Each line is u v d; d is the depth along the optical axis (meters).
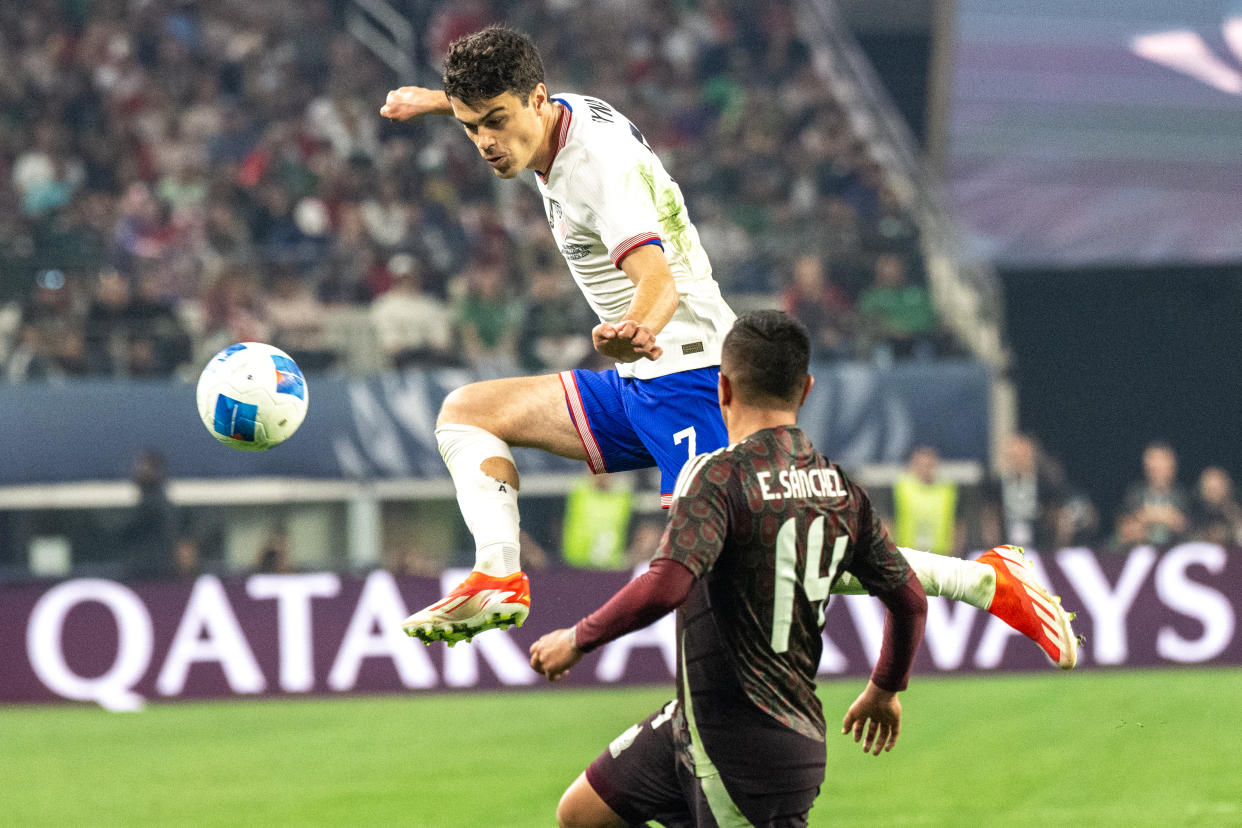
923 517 42.00
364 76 61.03
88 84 56.22
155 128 55.59
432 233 54.06
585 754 27.03
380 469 44.91
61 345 44.72
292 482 44.28
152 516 41.69
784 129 63.28
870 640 36.00
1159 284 64.38
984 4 64.31
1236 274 63.81
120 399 43.22
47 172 52.69
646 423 14.13
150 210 52.38
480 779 24.80
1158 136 63.81
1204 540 43.66
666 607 11.00
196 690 34.66
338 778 25.12
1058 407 65.06
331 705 33.94
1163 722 29.14
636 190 13.11
